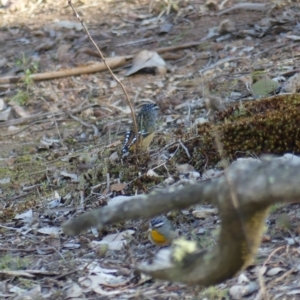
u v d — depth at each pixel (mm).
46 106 14844
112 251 8570
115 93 14758
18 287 7863
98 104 14492
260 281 6094
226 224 3643
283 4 16812
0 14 18906
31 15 18656
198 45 15867
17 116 14781
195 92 13867
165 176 10453
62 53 16438
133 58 15516
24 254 8953
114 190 10359
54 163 12469
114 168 10945
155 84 14727
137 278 7617
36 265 8461
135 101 14273
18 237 9609
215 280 3855
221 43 15758
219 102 12570
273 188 3277
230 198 3451
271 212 8688
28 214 10367
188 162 10734
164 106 13477
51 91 15266
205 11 17328
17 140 13883
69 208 10367
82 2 18812
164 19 17438
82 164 11773
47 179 11828
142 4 18328
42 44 17141
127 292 7355
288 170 3275
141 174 10625
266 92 12688
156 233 8312
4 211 10609
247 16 16703
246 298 6801
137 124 11109
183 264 3926
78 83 15375
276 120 10188
